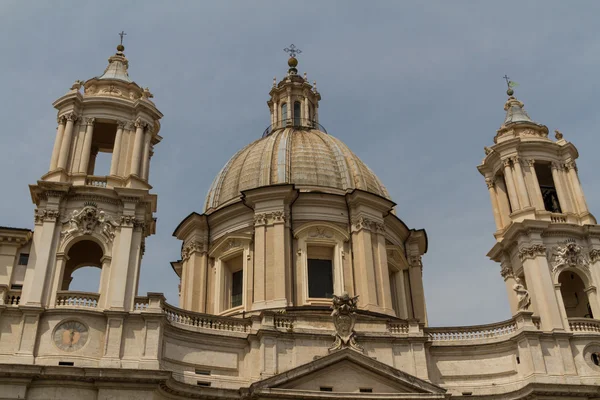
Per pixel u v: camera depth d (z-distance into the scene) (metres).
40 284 37.59
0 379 33.97
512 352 42.84
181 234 54.53
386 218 53.34
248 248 50.19
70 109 43.59
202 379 38.78
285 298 46.56
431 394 39.19
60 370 34.38
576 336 42.94
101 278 39.22
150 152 46.38
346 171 55.00
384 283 48.81
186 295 51.31
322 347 40.91
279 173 53.84
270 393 37.44
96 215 40.53
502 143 50.41
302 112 64.25
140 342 37.16
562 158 50.78
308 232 50.34
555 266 45.91
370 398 38.38
